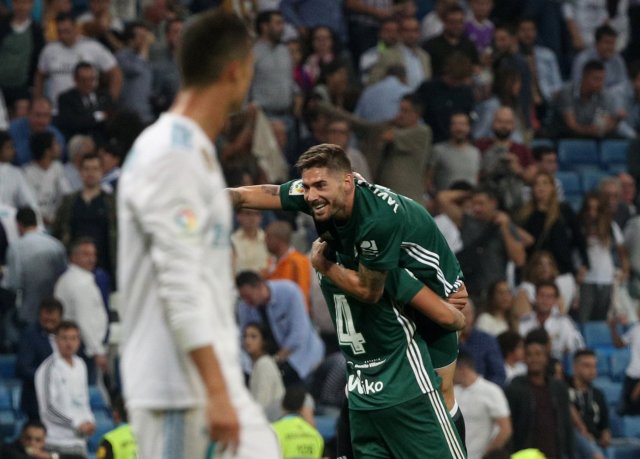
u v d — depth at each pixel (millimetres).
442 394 16422
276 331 33312
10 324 35375
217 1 48562
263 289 33125
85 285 34125
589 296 41719
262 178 39406
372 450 16625
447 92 44281
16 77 43812
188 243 10602
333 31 48375
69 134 41344
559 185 44750
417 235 15766
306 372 33375
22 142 40688
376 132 40875
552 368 33594
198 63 11172
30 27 44156
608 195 42781
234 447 10492
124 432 24047
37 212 37312
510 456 26469
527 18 52062
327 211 15227
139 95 43531
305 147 41469
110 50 44875
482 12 51344
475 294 38375
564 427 32844
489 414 30672
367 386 16406
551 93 52062
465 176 42156
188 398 10875
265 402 31609
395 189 40594
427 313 15844
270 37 44156
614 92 51094
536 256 39688
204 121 11188
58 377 31641
